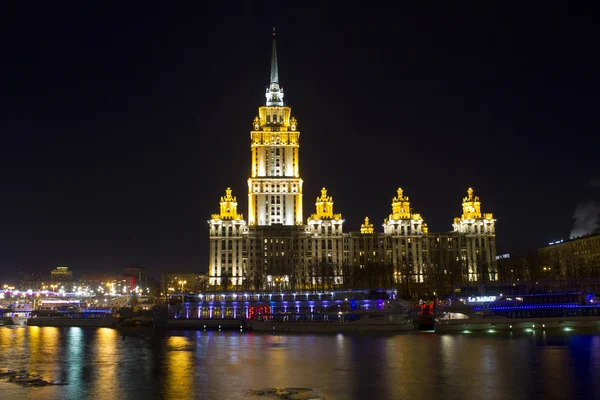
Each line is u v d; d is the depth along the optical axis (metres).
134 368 106.19
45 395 83.75
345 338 153.12
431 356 116.38
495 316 174.12
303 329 175.62
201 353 125.81
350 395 82.12
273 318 186.12
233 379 94.38
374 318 175.88
